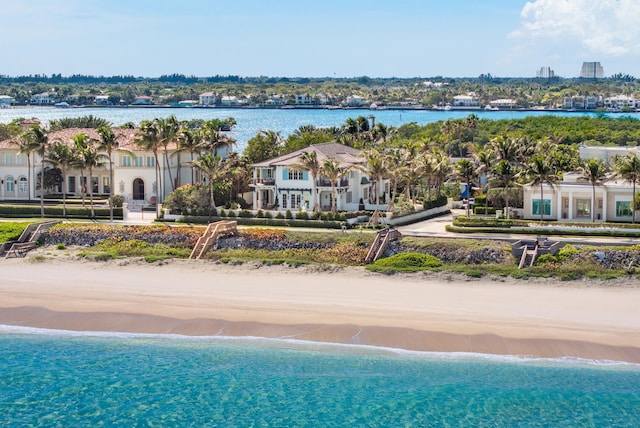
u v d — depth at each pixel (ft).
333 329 180.24
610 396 149.69
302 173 320.70
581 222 280.72
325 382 157.48
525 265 221.66
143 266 239.50
